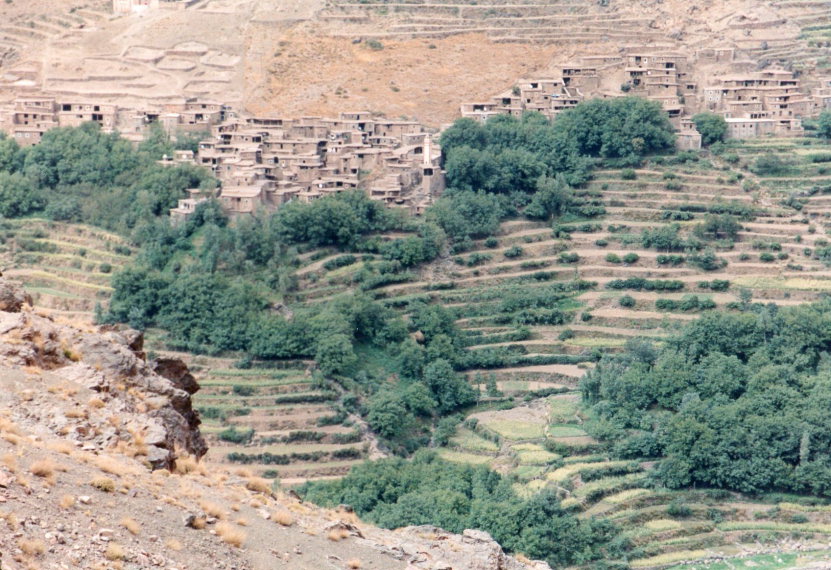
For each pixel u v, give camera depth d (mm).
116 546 82062
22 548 77500
